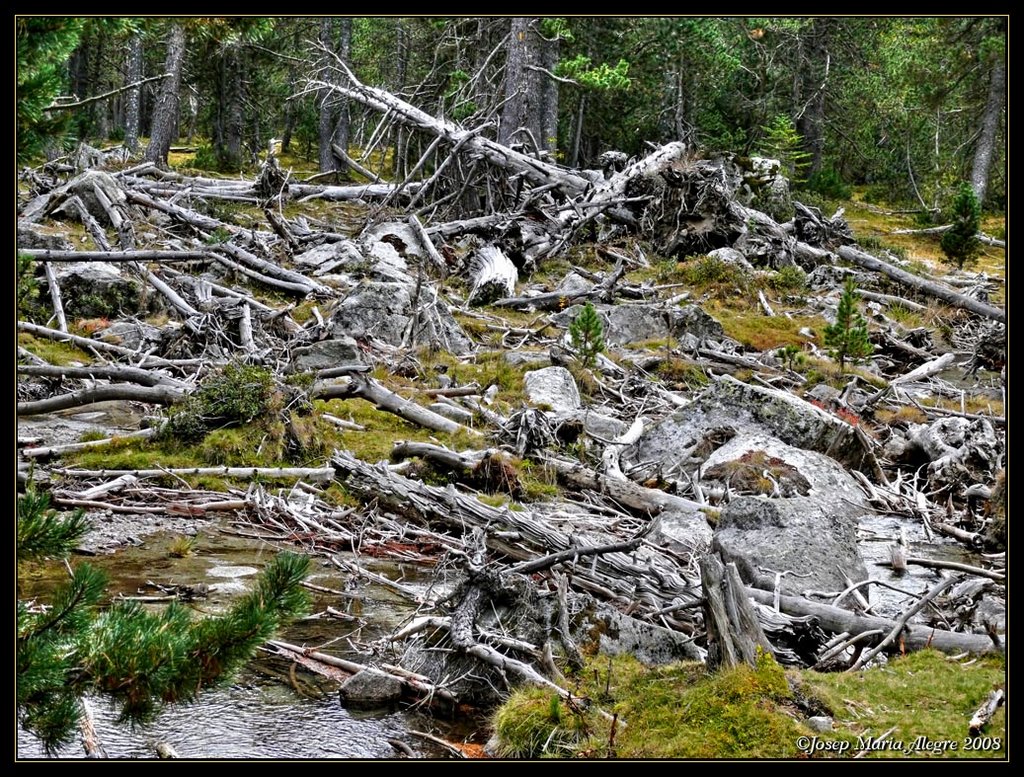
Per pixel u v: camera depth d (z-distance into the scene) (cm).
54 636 456
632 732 543
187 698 491
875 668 626
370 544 955
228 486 1082
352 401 1409
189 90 4778
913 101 4794
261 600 482
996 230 4366
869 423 1669
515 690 607
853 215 4644
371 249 2503
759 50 5056
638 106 4600
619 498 1162
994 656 655
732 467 1222
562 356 1739
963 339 2523
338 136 5081
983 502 1278
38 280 1819
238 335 1716
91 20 798
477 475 1164
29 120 745
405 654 671
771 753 509
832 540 837
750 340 2239
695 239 2934
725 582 586
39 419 1323
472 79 3438
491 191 3112
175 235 2478
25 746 527
